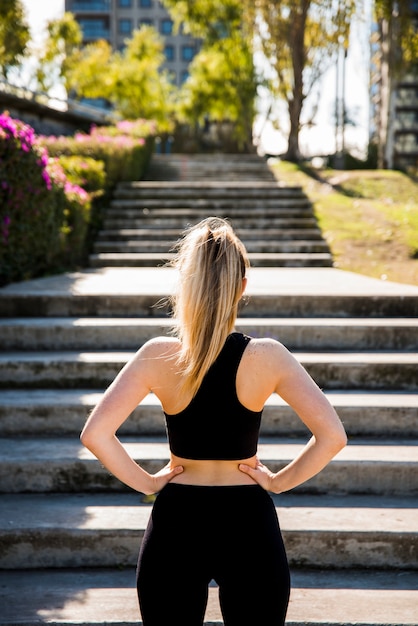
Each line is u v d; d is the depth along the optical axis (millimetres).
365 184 15016
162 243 9719
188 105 32625
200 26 26969
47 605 2898
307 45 22906
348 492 3730
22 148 6031
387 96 21016
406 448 3943
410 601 2955
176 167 17266
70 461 3742
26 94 15008
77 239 8391
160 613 1882
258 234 10039
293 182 15664
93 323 5301
